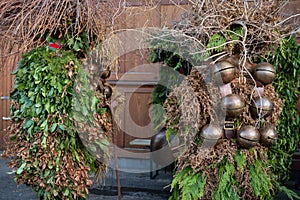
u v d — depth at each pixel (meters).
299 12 3.86
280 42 2.54
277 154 3.11
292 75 3.23
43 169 2.36
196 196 2.23
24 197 3.69
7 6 2.52
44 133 2.34
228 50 2.29
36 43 2.52
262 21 2.34
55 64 2.40
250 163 2.27
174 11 3.64
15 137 2.43
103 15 2.63
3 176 4.32
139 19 3.47
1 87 5.06
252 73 2.29
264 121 2.28
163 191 3.87
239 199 2.25
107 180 4.01
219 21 2.31
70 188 2.40
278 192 3.45
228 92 2.21
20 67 2.46
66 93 2.39
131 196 3.75
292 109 3.26
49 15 2.46
